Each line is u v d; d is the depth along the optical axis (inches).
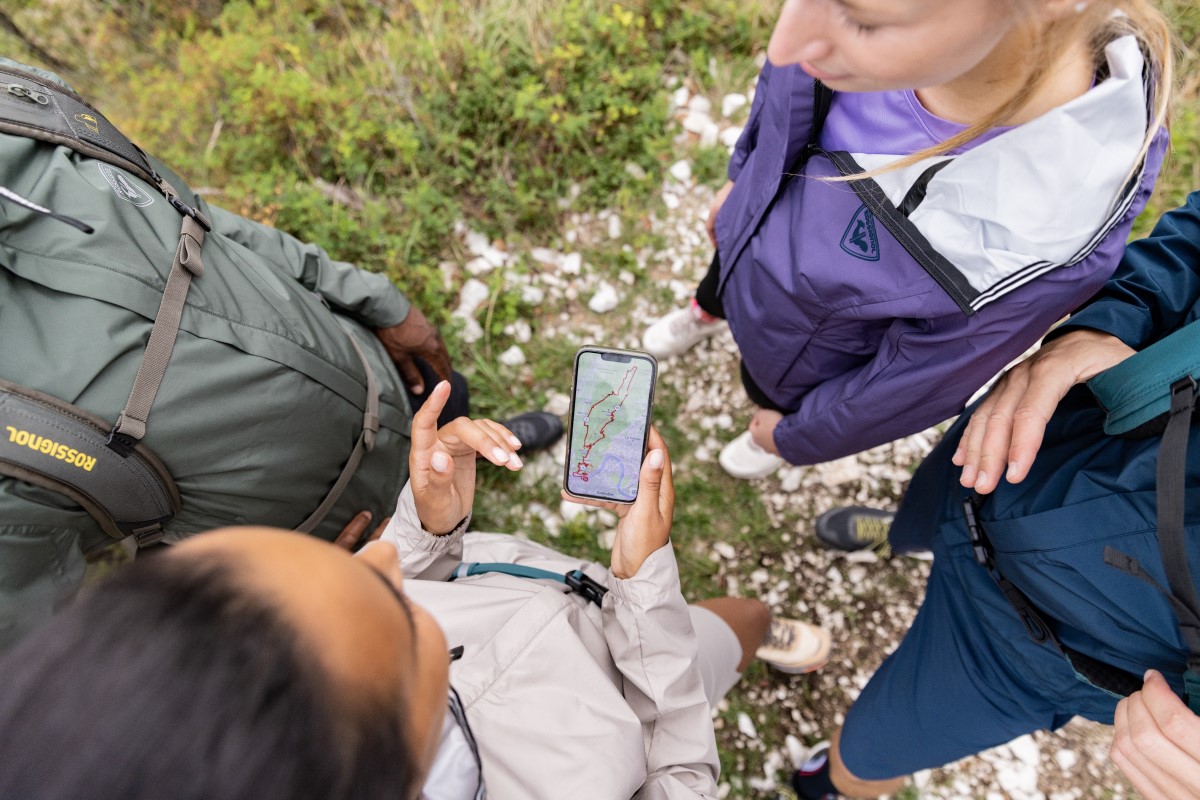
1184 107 106.3
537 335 112.0
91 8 154.7
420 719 20.4
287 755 15.2
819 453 70.0
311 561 18.6
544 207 116.0
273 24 141.3
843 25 29.1
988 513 55.4
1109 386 46.0
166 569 17.5
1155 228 55.4
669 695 44.9
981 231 44.0
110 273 44.6
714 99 123.4
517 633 44.0
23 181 43.3
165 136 127.0
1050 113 38.2
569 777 39.2
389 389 73.4
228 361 50.8
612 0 125.2
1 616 44.6
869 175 44.8
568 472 48.1
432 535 48.4
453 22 126.1
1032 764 93.2
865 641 99.7
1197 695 41.5
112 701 15.1
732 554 103.3
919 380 53.6
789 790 92.9
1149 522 44.1
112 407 45.1
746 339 68.8
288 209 109.8
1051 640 51.9
